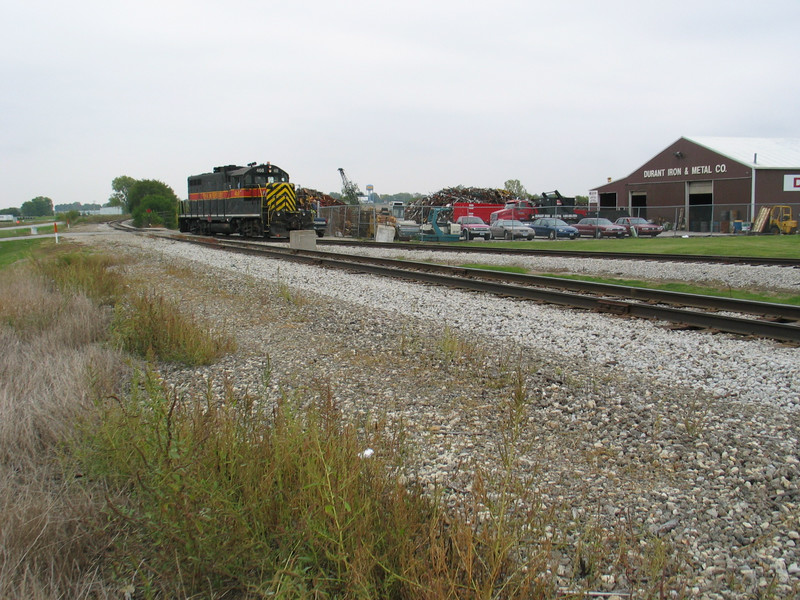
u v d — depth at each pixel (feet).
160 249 93.09
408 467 14.92
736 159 163.73
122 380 23.47
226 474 13.19
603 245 96.12
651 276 52.70
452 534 11.05
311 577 10.22
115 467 14.17
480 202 168.66
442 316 34.88
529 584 9.78
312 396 21.07
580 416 18.63
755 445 16.01
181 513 11.09
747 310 33.06
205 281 51.83
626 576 10.76
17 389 21.09
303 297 41.50
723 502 13.33
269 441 14.46
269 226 110.01
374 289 45.16
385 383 22.47
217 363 25.99
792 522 12.40
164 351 27.12
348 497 11.43
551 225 133.18
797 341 26.78
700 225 155.33
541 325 31.60
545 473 14.92
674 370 23.20
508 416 18.83
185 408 16.39
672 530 12.32
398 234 129.39
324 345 28.50
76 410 18.17
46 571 11.27
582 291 42.80
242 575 10.89
